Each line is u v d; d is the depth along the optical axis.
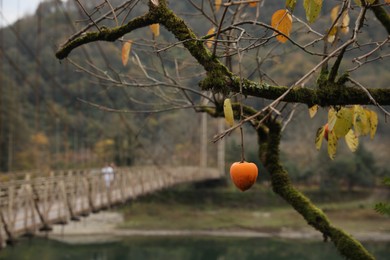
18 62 33.75
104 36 2.63
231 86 2.37
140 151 25.27
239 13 3.58
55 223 9.31
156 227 26.09
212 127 37.59
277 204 30.16
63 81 30.67
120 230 24.98
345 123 2.22
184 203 29.91
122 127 24.61
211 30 2.98
